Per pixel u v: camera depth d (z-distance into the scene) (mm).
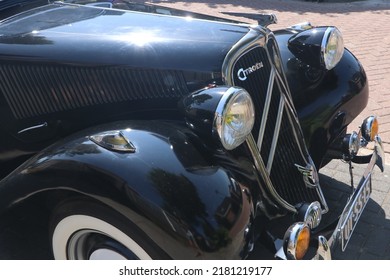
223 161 2066
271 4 11578
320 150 2863
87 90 2492
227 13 3441
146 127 2082
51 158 1968
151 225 1759
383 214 3160
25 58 2551
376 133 2830
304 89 2895
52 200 2143
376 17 9820
